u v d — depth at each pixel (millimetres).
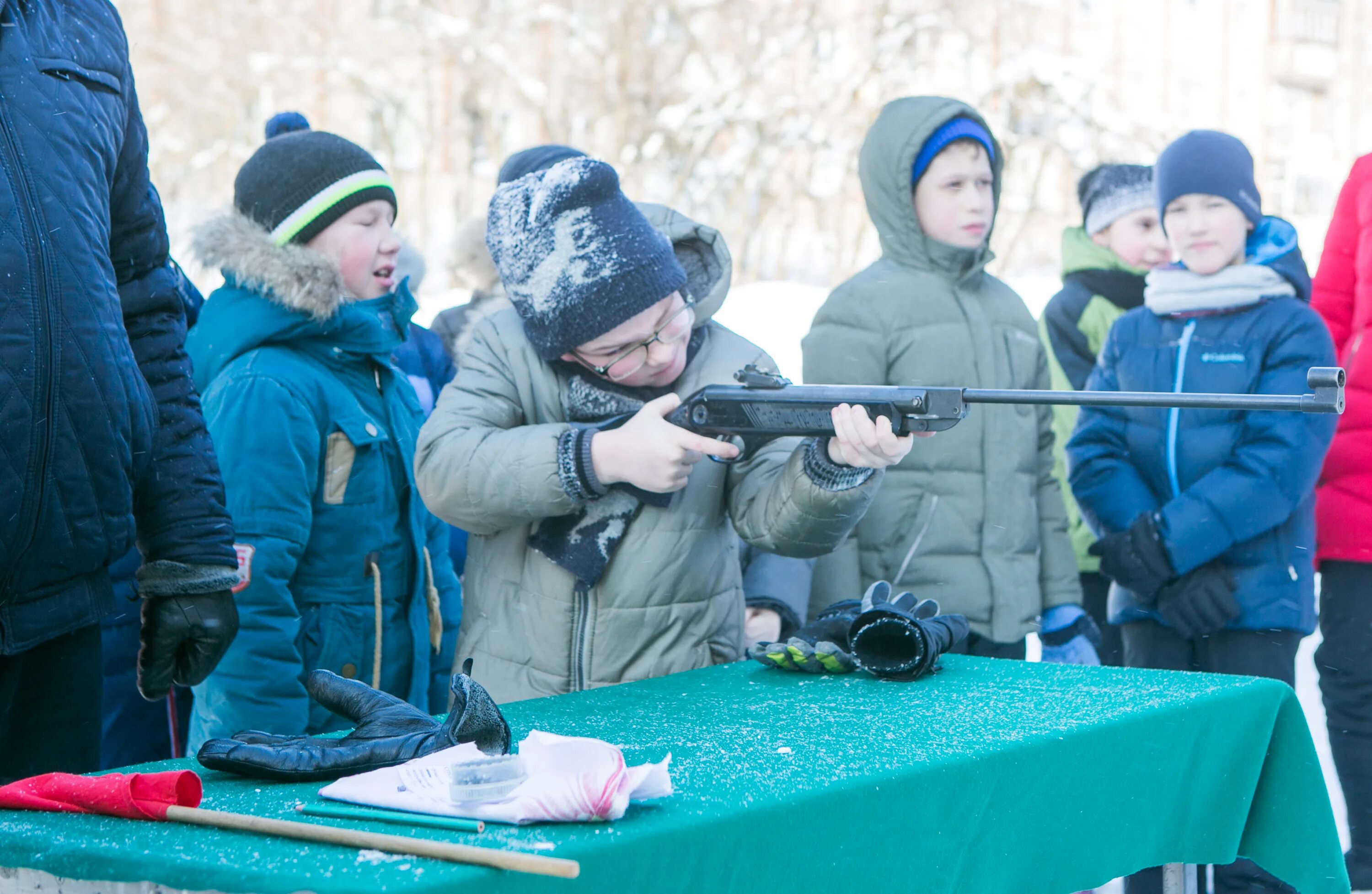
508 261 2250
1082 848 1692
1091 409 3367
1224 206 3209
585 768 1317
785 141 9695
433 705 2924
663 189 10031
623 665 2275
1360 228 3424
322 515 2605
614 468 2115
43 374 1786
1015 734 1646
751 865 1315
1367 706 3182
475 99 10016
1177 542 3055
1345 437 3264
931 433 1969
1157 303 3281
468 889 1100
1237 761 1926
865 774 1447
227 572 2127
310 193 2791
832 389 2000
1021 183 8836
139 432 1976
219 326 2652
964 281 3145
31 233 1790
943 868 1518
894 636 2092
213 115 9703
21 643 1826
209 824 1283
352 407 2666
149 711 2863
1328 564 3287
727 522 2408
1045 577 3211
